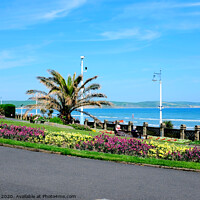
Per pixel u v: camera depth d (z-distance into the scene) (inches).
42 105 1197.7
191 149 442.6
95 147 486.6
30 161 371.2
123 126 1186.6
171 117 4266.7
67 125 1079.6
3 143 494.6
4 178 279.4
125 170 344.2
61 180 281.4
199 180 308.0
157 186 275.3
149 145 462.9
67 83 1259.8
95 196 235.5
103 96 1238.3
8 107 1449.3
